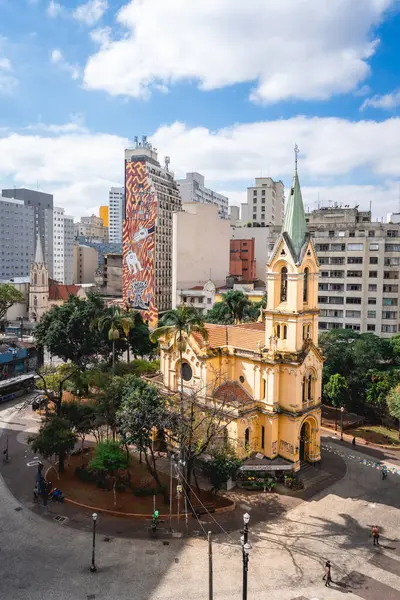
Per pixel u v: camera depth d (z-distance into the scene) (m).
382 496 53.75
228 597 36.53
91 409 58.78
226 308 101.50
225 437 55.00
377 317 108.19
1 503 50.41
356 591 37.50
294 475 56.88
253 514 49.38
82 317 86.31
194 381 61.88
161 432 62.62
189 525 46.88
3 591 36.56
